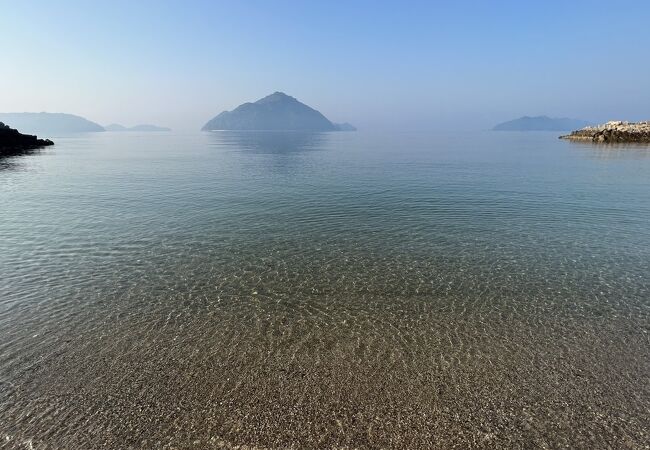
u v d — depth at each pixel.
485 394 9.62
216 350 11.43
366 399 9.44
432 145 128.38
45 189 38.16
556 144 122.62
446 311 13.92
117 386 9.84
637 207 29.69
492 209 29.41
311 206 30.50
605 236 22.66
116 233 23.08
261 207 30.19
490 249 20.53
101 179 45.66
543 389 9.82
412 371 10.51
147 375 10.27
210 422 8.70
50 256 19.16
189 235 22.83
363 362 10.89
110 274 17.02
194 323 12.98
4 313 13.52
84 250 20.08
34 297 14.75
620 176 45.75
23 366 10.62
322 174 49.97
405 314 13.70
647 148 89.44
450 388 9.84
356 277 16.94
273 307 14.17
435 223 25.53
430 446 8.12
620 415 8.96
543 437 8.36
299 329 12.65
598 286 15.98
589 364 10.85
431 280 16.64
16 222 25.41
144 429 8.51
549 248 20.67
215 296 15.02
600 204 30.83
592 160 65.06
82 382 9.98
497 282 16.42
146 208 29.83
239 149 110.44
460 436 8.38
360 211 28.83
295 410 9.07
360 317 13.47
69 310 13.79
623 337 12.23
